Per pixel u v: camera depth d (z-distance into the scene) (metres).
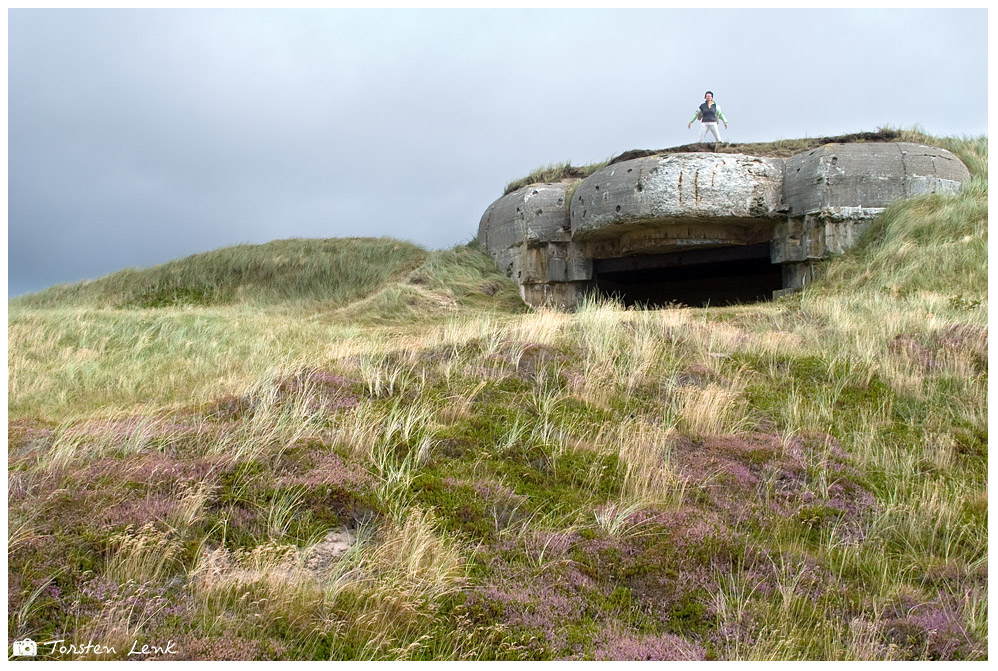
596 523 5.30
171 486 5.14
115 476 5.22
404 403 7.18
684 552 4.94
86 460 5.60
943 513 5.73
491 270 19.69
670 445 6.68
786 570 4.86
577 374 8.17
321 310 20.55
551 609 4.32
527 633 4.09
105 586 4.07
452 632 4.05
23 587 3.96
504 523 5.29
